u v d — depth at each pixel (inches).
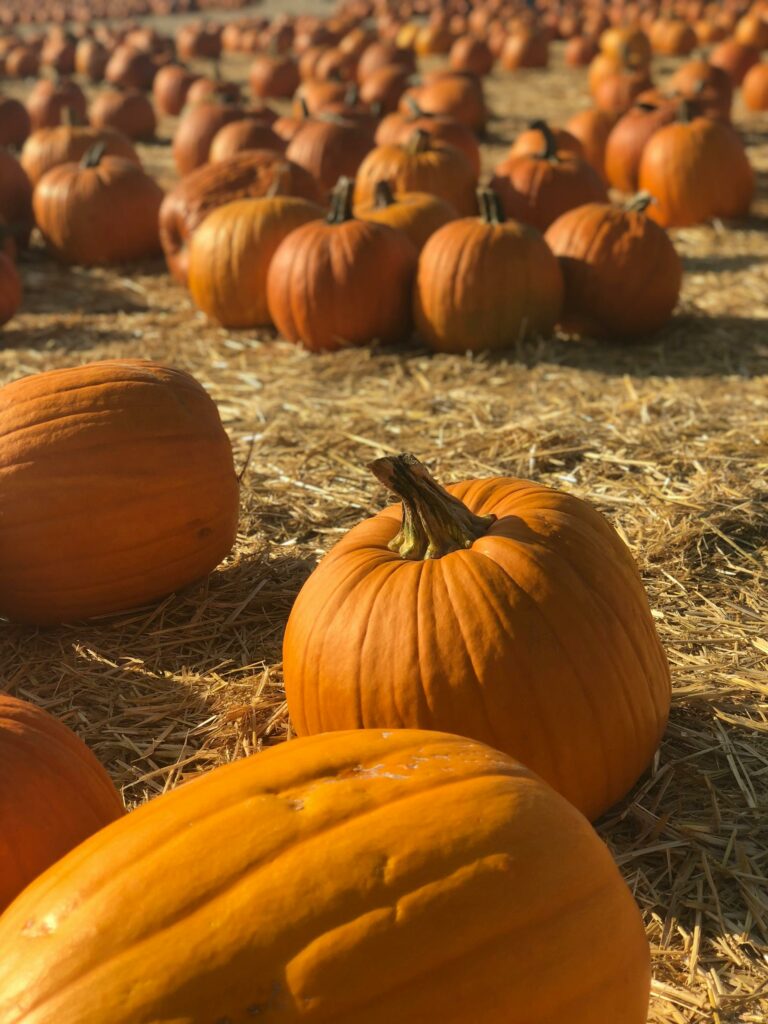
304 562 68.1
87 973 26.3
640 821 47.4
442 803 29.2
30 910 28.5
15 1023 25.9
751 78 220.5
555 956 27.7
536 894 28.0
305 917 26.5
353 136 152.6
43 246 145.6
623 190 156.9
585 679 44.0
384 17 401.7
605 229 101.3
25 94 296.8
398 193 126.7
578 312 102.3
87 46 327.9
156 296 122.8
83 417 59.8
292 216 107.6
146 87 296.5
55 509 59.2
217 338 107.8
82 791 39.5
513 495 49.5
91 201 132.0
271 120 174.9
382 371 96.4
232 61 363.9
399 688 43.6
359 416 86.9
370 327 100.0
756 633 60.2
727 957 40.9
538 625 43.7
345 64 276.1
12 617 62.6
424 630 43.7
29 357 103.6
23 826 37.5
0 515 59.4
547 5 433.1
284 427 85.4
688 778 50.1
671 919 42.5
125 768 53.4
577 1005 27.8
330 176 151.5
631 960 29.4
